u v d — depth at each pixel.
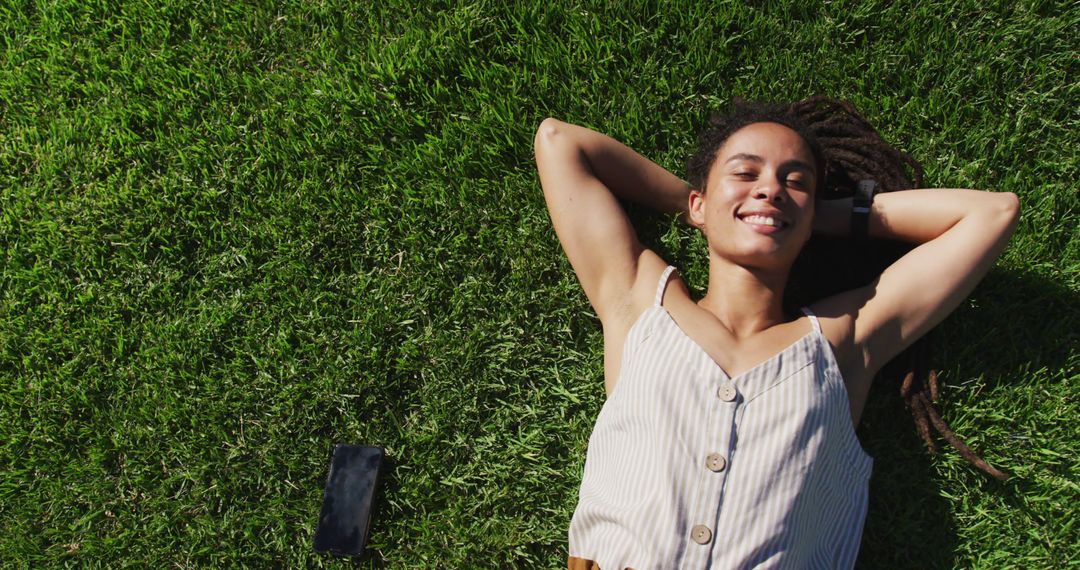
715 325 1.92
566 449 2.35
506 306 2.41
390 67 2.53
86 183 2.57
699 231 2.38
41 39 2.64
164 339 2.45
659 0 2.50
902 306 1.96
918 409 2.20
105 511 2.39
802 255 2.35
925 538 2.22
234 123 2.56
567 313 2.38
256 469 2.37
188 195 2.52
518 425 2.37
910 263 2.00
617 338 2.01
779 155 1.94
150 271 2.50
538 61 2.51
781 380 1.80
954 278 1.97
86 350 2.46
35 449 2.43
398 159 2.51
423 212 2.46
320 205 2.49
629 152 2.23
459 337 2.40
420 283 2.43
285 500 2.35
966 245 1.98
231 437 2.40
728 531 1.72
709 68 2.47
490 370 2.38
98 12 2.66
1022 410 2.25
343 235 2.47
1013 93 2.41
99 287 2.50
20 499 2.41
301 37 2.60
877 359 1.97
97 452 2.40
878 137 2.30
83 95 2.62
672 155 2.43
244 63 2.61
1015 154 2.38
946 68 2.43
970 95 2.43
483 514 2.33
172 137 2.57
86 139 2.59
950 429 2.24
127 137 2.57
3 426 2.44
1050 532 2.20
